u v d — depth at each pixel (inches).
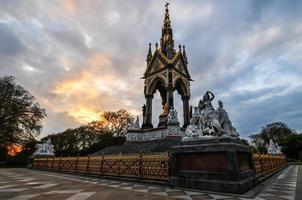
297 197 265.1
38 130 1493.6
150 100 1429.6
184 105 1451.8
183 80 1461.6
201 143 342.6
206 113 377.4
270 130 2812.5
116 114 2367.1
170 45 1504.7
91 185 390.6
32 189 340.8
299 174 628.7
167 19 1691.7
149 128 1268.5
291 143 2206.0
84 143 2266.2
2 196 275.0
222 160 311.0
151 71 1480.1
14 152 1566.2
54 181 463.2
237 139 351.9
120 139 2166.6
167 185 370.6
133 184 402.0
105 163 539.2
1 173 732.0
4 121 1331.2
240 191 279.4
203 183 318.0
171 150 382.3
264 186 365.7
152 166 415.8
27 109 1443.2
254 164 409.7
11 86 1395.2
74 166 679.1
